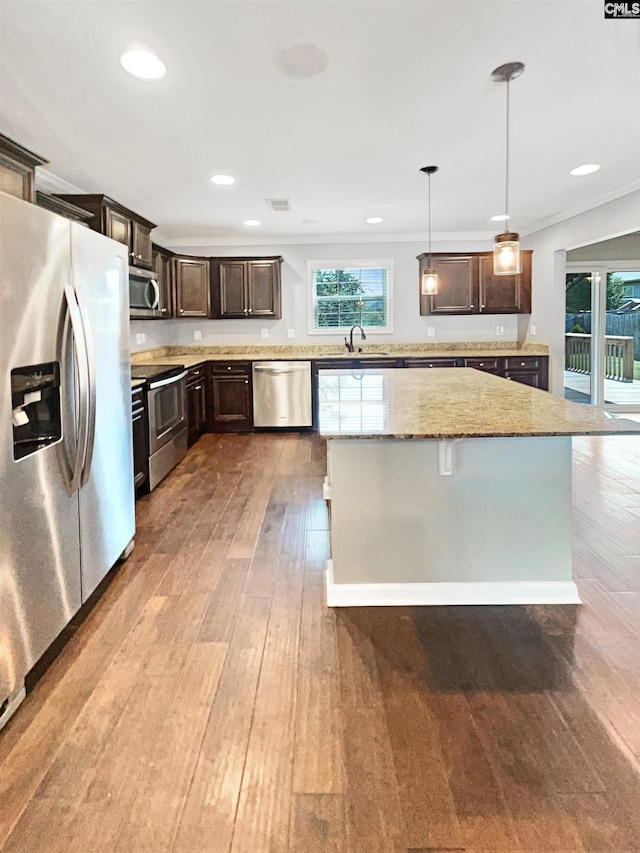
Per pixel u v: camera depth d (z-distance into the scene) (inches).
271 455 215.6
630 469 189.0
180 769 62.6
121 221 174.9
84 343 85.2
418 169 157.8
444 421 85.1
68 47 86.3
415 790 59.2
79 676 79.7
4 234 66.3
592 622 93.3
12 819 56.3
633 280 271.7
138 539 131.2
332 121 119.3
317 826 55.1
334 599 100.4
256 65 93.4
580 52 91.4
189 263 257.1
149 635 90.5
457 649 86.0
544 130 127.6
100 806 57.8
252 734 68.0
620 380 277.6
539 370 247.0
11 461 69.2
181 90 102.0
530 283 259.1
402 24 82.0
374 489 99.7
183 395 207.5
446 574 101.3
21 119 114.7
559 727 68.4
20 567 71.7
